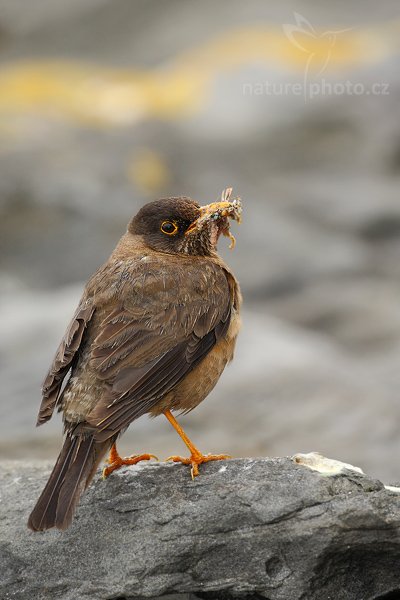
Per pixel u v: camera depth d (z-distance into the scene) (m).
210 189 22.62
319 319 18.91
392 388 15.71
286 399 14.70
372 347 17.94
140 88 27.03
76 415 8.36
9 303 17.91
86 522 8.45
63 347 8.74
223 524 8.12
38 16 31.59
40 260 20.78
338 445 13.75
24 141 23.56
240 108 25.20
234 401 14.70
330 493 8.21
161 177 22.81
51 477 8.01
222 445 13.81
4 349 15.87
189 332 9.03
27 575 8.24
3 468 9.75
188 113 25.36
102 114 25.52
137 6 31.50
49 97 26.67
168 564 8.05
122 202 21.77
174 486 8.56
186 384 9.05
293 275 20.11
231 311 9.55
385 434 13.95
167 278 9.28
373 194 22.55
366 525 7.90
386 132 24.09
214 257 10.17
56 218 21.27
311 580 7.96
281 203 22.25
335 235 21.39
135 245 10.09
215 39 29.16
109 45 30.36
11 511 8.81
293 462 8.66
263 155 24.00
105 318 8.94
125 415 8.34
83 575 8.16
